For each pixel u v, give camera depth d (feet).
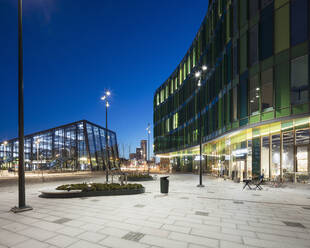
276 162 61.26
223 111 82.33
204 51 111.86
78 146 209.05
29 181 84.74
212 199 37.45
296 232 20.12
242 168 74.95
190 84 135.44
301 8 52.95
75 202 34.45
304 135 54.29
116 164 283.59
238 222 23.21
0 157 249.75
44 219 24.32
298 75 52.54
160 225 22.06
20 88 29.17
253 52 64.49
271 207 30.96
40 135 226.79
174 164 177.17
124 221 23.47
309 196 41.11
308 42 51.29
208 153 116.26
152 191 48.32
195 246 16.75
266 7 60.80
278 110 56.08
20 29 29.43
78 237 18.69
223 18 85.15
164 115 192.34
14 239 18.25
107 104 73.31
